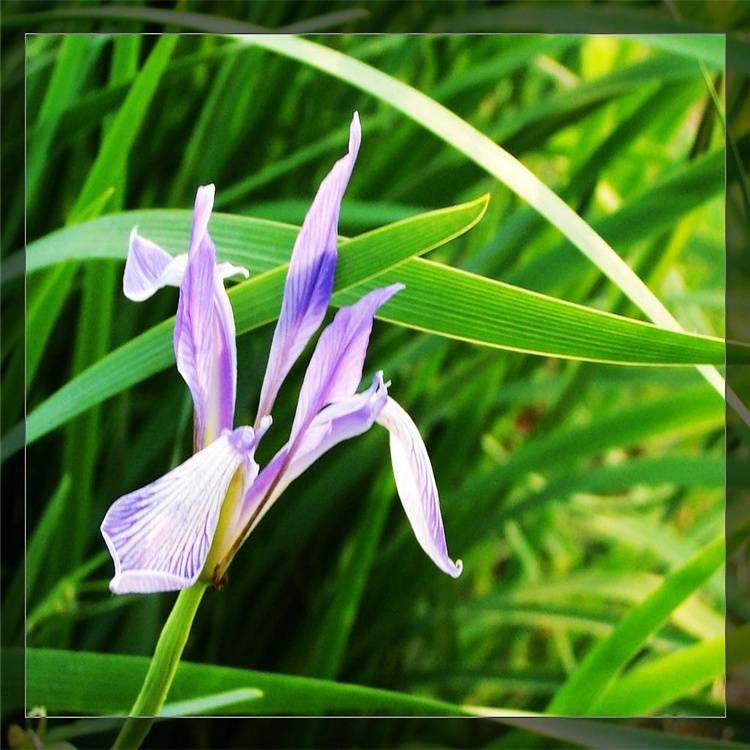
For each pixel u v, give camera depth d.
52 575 0.60
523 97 0.70
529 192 0.55
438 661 0.64
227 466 0.49
